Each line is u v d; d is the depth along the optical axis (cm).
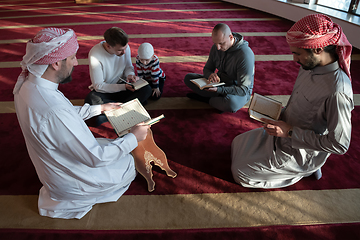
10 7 832
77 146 161
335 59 158
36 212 220
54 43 141
